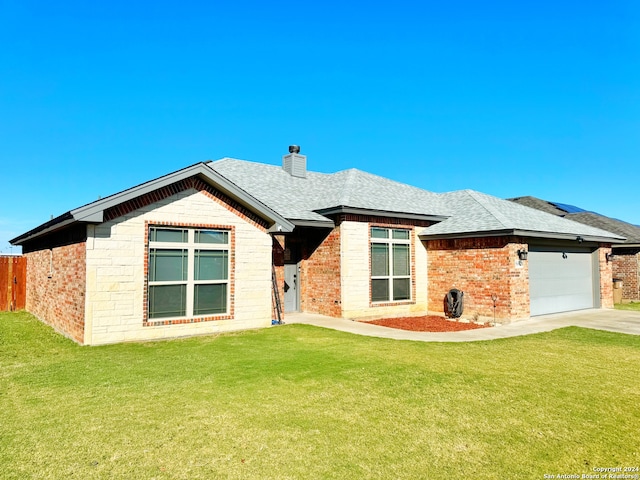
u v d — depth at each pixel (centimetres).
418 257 1616
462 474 383
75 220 902
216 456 408
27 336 1073
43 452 410
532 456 420
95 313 949
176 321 1054
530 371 737
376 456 414
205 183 1119
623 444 450
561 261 1653
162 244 1051
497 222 1427
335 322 1343
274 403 560
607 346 977
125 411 523
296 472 380
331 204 1466
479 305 1431
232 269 1155
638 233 2238
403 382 659
